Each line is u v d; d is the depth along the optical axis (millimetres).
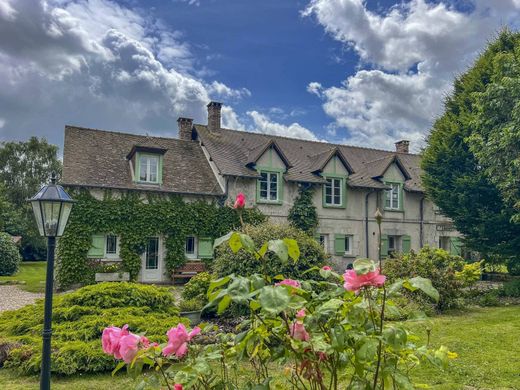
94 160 18344
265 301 1734
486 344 7191
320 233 21359
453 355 2225
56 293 15367
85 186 16719
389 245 23344
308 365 2064
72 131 19594
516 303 12375
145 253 17906
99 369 6074
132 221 17469
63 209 4707
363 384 2002
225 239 2051
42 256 38625
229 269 9172
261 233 9484
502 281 18906
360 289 1976
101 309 7570
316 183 21172
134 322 6879
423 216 24188
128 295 8109
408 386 1918
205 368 1976
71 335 6629
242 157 20922
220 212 19125
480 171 15500
